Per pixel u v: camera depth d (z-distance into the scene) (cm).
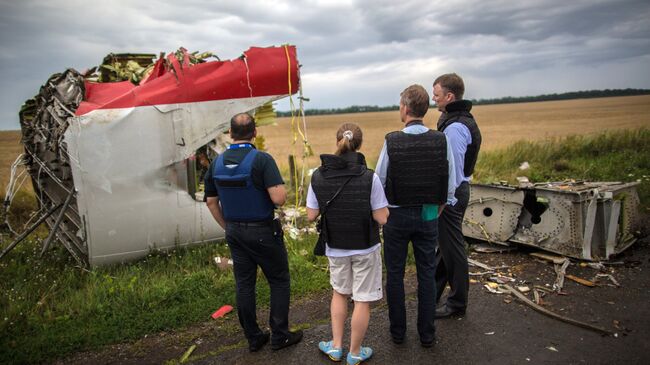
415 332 352
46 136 549
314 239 585
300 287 444
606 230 477
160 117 529
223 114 565
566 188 489
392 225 307
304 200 812
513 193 508
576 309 379
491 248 537
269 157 308
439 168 295
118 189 512
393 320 327
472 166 355
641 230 557
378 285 304
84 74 637
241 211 305
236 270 324
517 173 1021
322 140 3725
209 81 553
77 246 538
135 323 379
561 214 474
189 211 559
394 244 311
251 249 310
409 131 301
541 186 511
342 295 313
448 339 339
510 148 1276
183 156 546
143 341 359
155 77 579
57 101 518
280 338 332
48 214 531
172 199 546
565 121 4572
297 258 507
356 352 304
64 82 542
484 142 2608
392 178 298
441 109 368
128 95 516
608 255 476
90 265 512
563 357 308
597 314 369
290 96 605
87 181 495
